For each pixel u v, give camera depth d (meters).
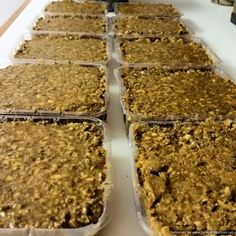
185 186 0.26
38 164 0.27
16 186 0.25
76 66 0.44
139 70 0.44
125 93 0.38
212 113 0.35
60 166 0.27
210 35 0.60
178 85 0.40
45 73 0.42
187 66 0.45
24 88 0.38
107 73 0.43
